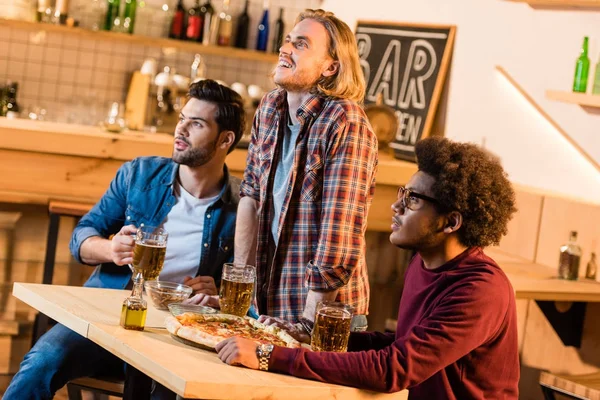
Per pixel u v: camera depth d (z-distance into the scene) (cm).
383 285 501
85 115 566
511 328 233
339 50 284
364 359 216
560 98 426
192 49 633
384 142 514
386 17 589
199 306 262
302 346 251
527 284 366
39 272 447
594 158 419
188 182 336
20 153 429
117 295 275
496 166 235
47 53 623
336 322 234
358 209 274
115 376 301
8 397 292
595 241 399
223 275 266
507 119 478
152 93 612
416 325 225
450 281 231
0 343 432
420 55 545
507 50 481
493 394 232
